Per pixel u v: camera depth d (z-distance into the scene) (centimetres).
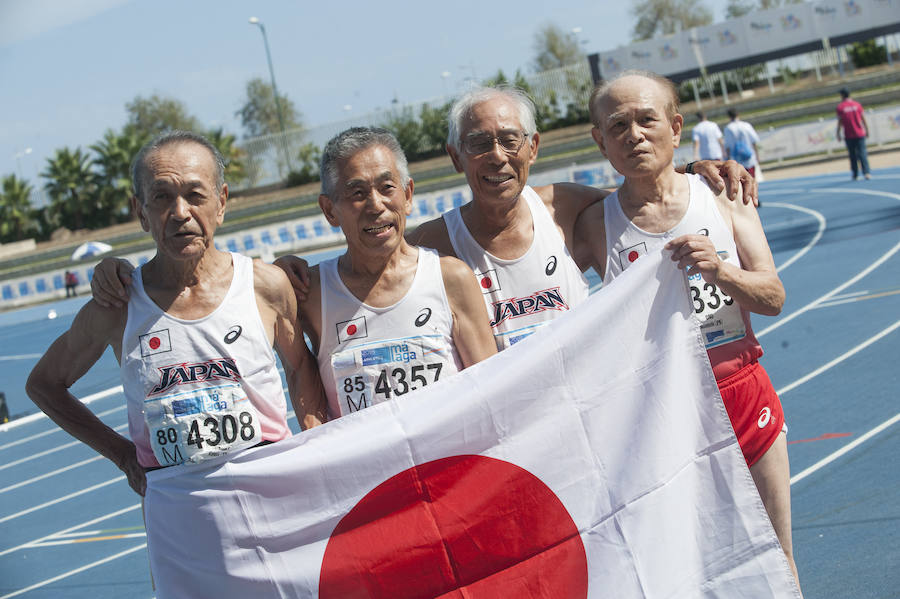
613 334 315
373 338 317
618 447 312
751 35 3488
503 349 344
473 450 307
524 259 341
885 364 699
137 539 654
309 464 298
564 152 3494
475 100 327
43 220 5422
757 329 916
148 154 278
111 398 1158
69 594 564
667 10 6475
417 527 304
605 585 309
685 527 312
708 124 1852
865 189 1809
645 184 333
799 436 587
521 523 308
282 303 303
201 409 285
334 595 300
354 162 301
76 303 2728
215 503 293
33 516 754
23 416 1212
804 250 1320
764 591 307
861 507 469
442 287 319
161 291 288
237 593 297
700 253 310
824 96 3584
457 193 2572
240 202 4091
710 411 316
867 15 3359
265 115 6962
